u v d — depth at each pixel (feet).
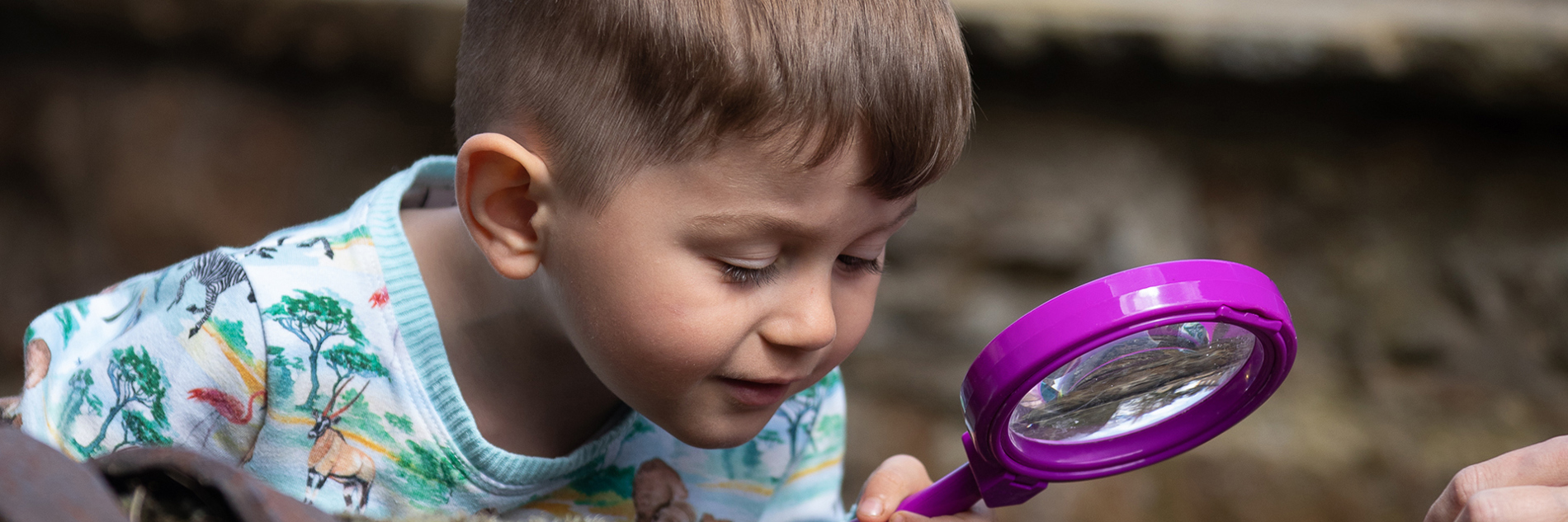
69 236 7.66
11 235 7.73
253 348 2.99
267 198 7.26
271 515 2.14
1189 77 6.27
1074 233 6.54
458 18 6.52
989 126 6.66
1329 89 6.27
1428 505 6.14
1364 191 6.65
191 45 7.12
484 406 3.13
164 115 7.34
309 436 3.04
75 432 2.97
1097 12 6.22
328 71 7.04
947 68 2.71
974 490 2.94
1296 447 6.30
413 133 7.14
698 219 2.66
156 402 2.98
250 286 3.01
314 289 3.04
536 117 2.78
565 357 3.08
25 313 7.75
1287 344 2.73
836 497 3.48
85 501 2.06
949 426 6.55
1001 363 2.66
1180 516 6.33
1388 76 6.03
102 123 7.45
